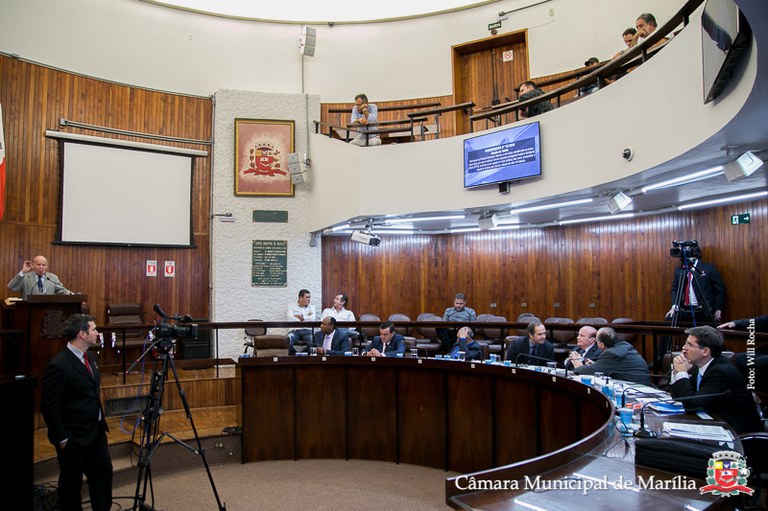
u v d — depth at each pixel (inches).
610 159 239.1
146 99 365.4
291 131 391.2
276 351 243.4
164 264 362.3
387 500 191.0
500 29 396.8
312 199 387.5
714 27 150.5
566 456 88.4
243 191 381.1
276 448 237.8
